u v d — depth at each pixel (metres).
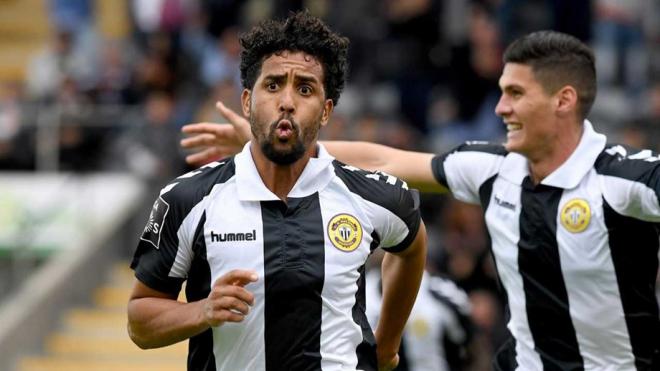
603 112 43.34
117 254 41.53
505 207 18.02
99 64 47.25
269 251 14.25
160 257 14.48
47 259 41.00
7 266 40.88
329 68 14.22
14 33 56.41
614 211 17.23
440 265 34.12
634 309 17.50
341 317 14.34
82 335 38.00
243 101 14.58
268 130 13.97
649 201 16.89
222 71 44.66
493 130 42.06
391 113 42.84
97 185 42.34
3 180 42.28
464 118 43.53
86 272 39.69
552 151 17.66
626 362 17.66
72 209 41.50
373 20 45.06
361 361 14.58
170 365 36.41
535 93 17.59
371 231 14.66
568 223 17.44
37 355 37.31
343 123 39.50
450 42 44.47
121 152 42.47
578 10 42.88
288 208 14.40
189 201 14.40
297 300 14.23
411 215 14.98
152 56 45.25
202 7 47.69
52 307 38.16
